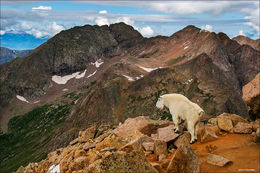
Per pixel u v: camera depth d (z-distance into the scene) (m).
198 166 9.88
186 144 10.05
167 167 10.30
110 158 10.07
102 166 9.83
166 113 175.25
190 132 13.37
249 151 10.82
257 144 11.45
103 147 15.06
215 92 191.00
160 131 15.47
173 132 14.45
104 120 186.75
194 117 13.20
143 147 13.66
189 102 13.60
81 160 13.06
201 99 187.25
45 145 199.38
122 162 9.80
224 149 11.70
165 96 14.69
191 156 9.90
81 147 16.84
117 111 192.25
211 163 10.20
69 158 15.27
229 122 14.76
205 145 12.88
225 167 9.74
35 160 177.62
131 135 17.61
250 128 13.58
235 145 12.05
